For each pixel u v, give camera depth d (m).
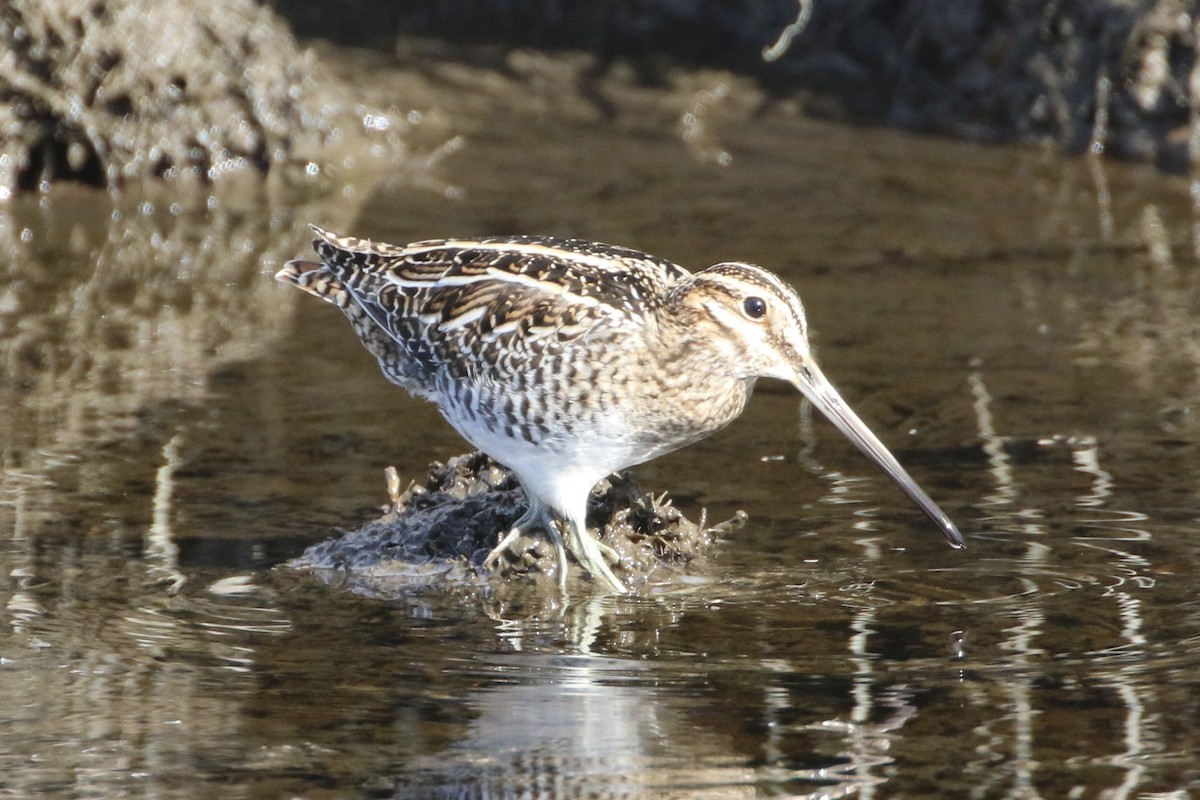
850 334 14.41
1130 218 17.81
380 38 23.02
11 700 8.26
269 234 17.25
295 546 10.48
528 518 10.50
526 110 21.25
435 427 12.47
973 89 21.06
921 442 12.16
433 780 7.47
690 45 23.09
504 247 10.80
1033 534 10.52
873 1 22.27
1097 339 14.24
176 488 11.27
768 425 12.71
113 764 7.61
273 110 19.25
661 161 19.62
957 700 8.30
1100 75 20.09
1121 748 7.74
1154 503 10.93
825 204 18.19
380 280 10.95
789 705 8.25
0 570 9.94
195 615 9.42
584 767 7.58
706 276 10.38
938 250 16.73
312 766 7.61
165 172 18.83
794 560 10.30
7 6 18.44
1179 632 9.10
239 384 13.28
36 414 12.51
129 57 18.69
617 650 9.02
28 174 18.48
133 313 14.89
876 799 7.30
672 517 10.59
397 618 9.49
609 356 10.20
